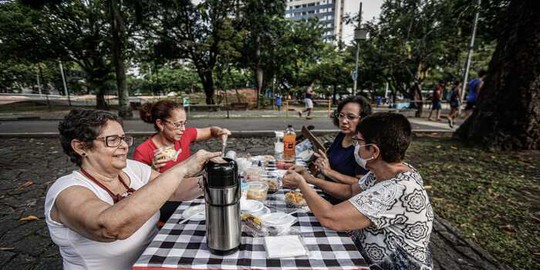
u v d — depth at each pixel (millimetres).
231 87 27938
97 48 17172
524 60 5133
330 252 1160
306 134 3021
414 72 13398
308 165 2441
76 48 16391
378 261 1286
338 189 1748
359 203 1186
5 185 3887
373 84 25984
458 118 12117
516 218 2879
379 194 1183
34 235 2582
